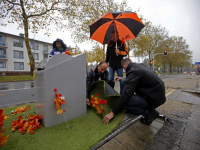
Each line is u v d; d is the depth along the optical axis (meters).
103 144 1.29
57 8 12.34
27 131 1.46
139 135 1.47
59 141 1.29
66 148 1.18
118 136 1.43
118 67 2.97
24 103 3.23
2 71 26.05
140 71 1.70
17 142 1.28
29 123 1.54
